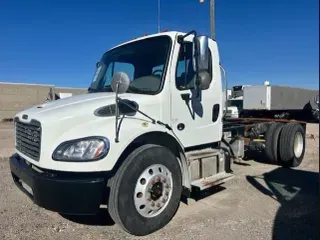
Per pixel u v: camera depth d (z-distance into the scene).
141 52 4.76
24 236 3.90
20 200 5.16
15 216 4.50
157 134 4.16
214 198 5.27
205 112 4.95
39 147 3.66
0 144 11.80
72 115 3.72
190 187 4.54
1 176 6.66
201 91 4.84
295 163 7.62
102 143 3.50
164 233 3.97
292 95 18.09
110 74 5.12
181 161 4.54
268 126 7.93
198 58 4.23
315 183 6.22
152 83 4.40
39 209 4.77
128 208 3.71
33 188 3.56
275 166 7.80
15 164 4.18
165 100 4.31
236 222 4.29
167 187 4.10
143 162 3.82
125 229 3.77
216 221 4.33
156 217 3.98
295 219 4.39
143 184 3.85
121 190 3.67
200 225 4.20
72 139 3.54
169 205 4.12
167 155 4.08
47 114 3.80
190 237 3.85
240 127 7.28
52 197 3.43
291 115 19.44
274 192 5.61
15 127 4.65
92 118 3.76
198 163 4.70
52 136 3.61
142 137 3.99
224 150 5.50
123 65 4.94
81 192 3.40
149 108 4.14
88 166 3.43
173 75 4.42
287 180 6.45
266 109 16.09
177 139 4.36
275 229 4.06
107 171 3.57
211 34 11.38
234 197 5.32
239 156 7.04
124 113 3.90
